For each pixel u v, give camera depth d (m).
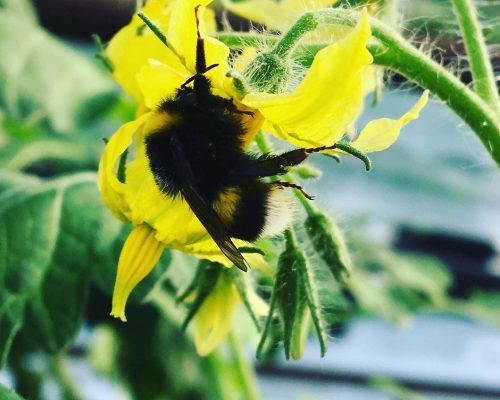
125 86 0.12
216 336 0.12
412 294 0.21
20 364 0.18
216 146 0.11
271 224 0.11
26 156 0.18
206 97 0.11
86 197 0.15
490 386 0.26
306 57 0.11
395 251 0.23
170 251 0.14
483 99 0.12
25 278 0.14
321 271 0.13
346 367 0.26
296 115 0.10
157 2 0.12
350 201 0.26
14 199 0.15
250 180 0.11
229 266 0.11
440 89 0.12
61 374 0.18
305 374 0.26
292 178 0.12
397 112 0.24
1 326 0.14
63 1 0.23
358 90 0.10
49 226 0.15
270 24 0.13
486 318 0.22
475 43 0.12
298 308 0.12
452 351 0.27
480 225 0.27
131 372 0.18
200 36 0.11
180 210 0.11
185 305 0.13
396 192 0.27
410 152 0.27
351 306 0.20
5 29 0.18
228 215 0.11
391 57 0.12
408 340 0.27
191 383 0.18
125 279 0.11
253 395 0.17
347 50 0.09
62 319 0.14
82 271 0.14
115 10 0.23
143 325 0.18
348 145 0.10
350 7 0.12
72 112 0.18
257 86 0.11
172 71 0.11
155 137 0.11
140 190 0.11
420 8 0.16
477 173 0.28
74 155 0.18
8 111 0.18
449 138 0.27
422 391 0.26
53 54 0.18
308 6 0.13
